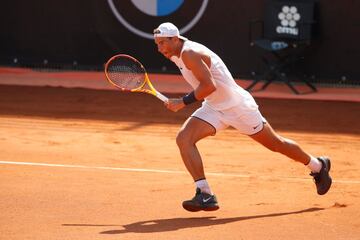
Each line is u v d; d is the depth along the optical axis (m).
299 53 35.25
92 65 39.50
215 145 24.98
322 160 17.58
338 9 35.44
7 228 15.19
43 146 24.33
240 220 16.00
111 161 22.44
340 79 36.09
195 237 14.59
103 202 17.55
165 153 23.69
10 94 33.97
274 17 34.84
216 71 15.79
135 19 38.38
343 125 28.91
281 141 16.86
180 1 37.66
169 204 17.47
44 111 30.47
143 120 29.08
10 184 19.25
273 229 15.23
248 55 37.25
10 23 39.97
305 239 14.53
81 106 31.66
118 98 33.47
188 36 37.81
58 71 39.88
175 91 35.22
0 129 26.92
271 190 19.19
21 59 40.16
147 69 38.81
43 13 39.53
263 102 33.09
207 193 15.85
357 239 14.59
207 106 16.33
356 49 35.62
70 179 19.98
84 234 14.77
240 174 21.16
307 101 33.41
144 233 14.87
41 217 16.09
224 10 37.19
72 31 39.38
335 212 16.72
